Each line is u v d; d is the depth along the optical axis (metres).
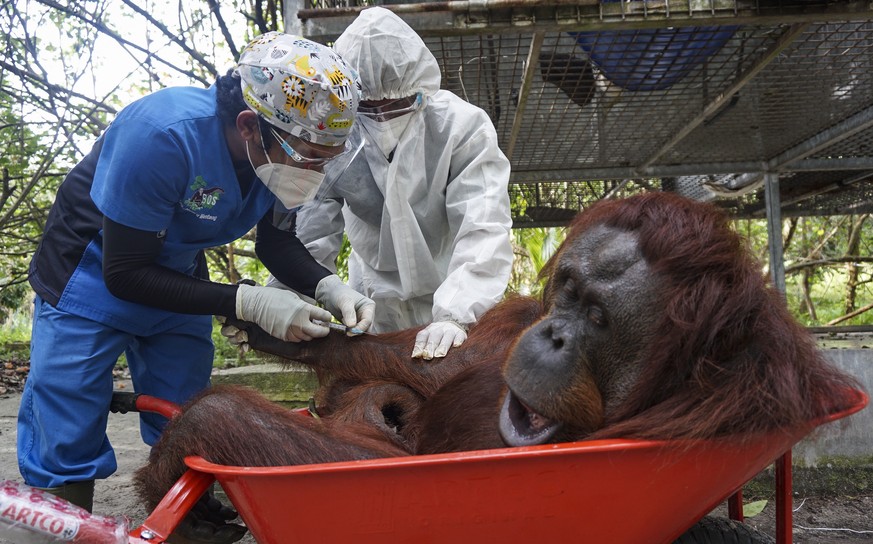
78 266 2.38
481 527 1.43
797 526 3.32
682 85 3.78
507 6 2.60
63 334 2.35
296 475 1.34
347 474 1.34
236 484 1.42
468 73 3.79
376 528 1.43
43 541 1.36
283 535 1.46
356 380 2.44
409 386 2.36
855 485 3.71
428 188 2.95
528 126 4.30
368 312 2.44
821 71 3.65
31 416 2.41
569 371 1.58
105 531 1.38
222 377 3.90
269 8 6.11
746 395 1.44
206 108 2.17
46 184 8.07
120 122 2.12
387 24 2.61
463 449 2.02
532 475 1.36
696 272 1.58
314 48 2.08
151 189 2.07
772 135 4.61
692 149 4.89
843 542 3.12
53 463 2.33
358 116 2.74
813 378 1.53
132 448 4.70
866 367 3.73
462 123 2.87
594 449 1.33
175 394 2.78
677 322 1.53
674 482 1.44
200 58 5.89
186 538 2.13
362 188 3.02
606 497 1.42
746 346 1.54
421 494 1.37
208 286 2.24
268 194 2.41
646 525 1.50
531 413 1.69
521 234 9.78
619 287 1.59
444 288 2.53
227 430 1.68
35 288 2.42
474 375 2.09
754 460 1.49
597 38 3.21
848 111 4.21
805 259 10.99
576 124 4.27
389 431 2.09
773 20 2.60
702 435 1.40
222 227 2.40
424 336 2.35
